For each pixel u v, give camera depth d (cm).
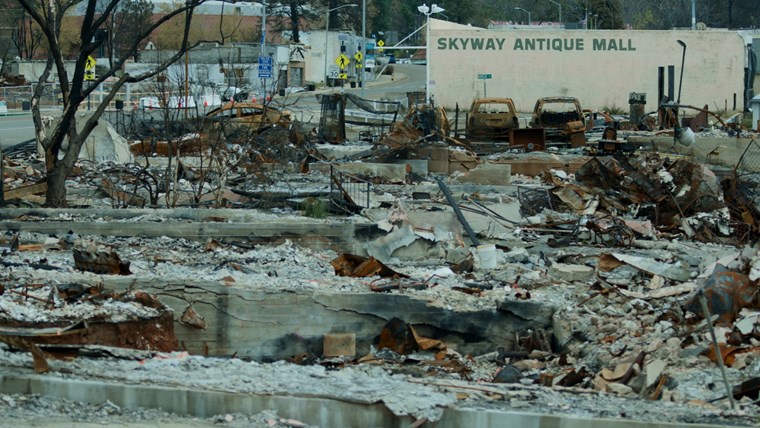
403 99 15125
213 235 4597
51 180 5353
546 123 9638
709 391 2469
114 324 2908
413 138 8025
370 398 2236
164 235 4606
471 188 6234
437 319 3500
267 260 4188
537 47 15525
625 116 14062
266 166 6706
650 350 2878
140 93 13050
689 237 5206
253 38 18975
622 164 5775
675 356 2791
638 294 3603
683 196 5488
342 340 3441
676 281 3875
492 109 10056
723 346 2783
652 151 8250
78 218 4931
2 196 5369
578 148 9281
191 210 5044
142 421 2172
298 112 11681
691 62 15488
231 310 3447
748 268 3378
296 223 4628
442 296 3591
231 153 6731
